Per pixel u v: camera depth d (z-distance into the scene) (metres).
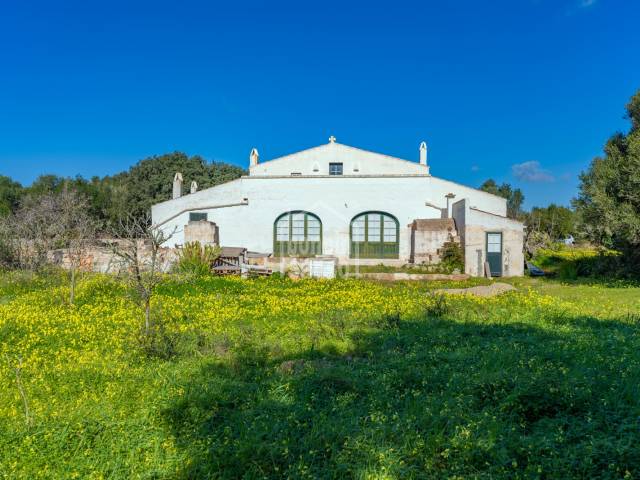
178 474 4.26
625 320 10.50
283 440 4.60
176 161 58.19
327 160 32.44
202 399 5.65
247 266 21.33
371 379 6.35
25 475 4.26
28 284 17.08
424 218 27.06
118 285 15.70
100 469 4.37
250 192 27.91
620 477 3.99
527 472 4.06
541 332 9.06
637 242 18.97
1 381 6.72
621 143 21.30
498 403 5.44
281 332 9.77
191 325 10.40
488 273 22.41
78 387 6.52
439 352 7.53
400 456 4.32
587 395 5.39
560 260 27.77
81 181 44.94
